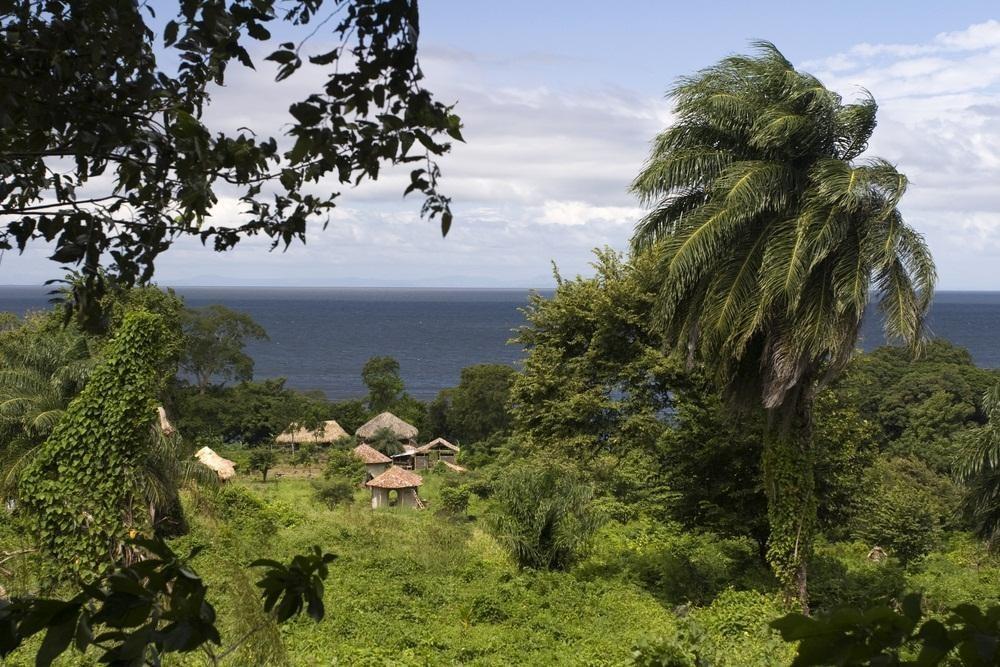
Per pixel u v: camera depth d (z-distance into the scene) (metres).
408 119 3.07
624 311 22.56
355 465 49.62
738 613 16.11
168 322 41.19
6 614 2.07
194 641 2.19
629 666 11.65
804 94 16.31
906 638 1.94
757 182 15.84
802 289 16.02
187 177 3.26
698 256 16.09
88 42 3.04
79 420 16.56
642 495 29.83
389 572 20.23
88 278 3.37
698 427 20.86
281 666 12.69
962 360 56.28
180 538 20.53
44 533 16.06
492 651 15.24
